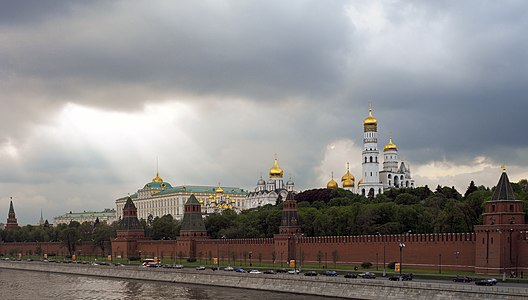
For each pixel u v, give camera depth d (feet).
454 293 392.27
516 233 487.20
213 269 617.21
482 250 495.82
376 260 593.01
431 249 544.62
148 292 549.13
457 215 618.03
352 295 454.81
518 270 484.33
